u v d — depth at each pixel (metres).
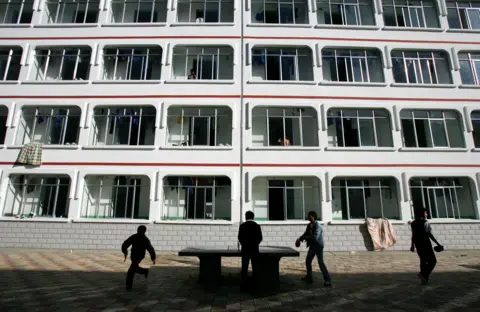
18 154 18.00
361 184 18.34
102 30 20.19
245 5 20.61
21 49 20.28
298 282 9.65
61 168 17.80
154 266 12.57
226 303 7.48
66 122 18.97
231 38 20.02
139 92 19.05
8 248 16.75
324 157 18.03
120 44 19.97
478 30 20.53
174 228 17.08
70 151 18.03
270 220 17.73
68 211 17.34
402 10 21.27
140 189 18.47
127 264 12.90
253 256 8.45
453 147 18.91
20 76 19.33
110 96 19.03
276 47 20.23
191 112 19.20
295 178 18.41
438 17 20.92
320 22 21.14
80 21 21.14
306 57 20.34
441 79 20.17
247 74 19.30
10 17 21.31
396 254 15.97
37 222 17.19
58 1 21.19
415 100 19.27
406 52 20.48
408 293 8.41
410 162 18.16
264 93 19.00
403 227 17.27
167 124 19.11
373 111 19.23
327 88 19.20
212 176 18.03
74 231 17.05
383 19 20.84
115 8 21.62
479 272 11.37
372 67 20.27
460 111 19.06
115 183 18.42
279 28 20.19
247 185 17.44
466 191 18.36
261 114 19.16
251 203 17.36
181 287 8.98
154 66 20.31
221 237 16.94
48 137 18.83
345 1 21.22
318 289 8.80
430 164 18.14
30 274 10.74
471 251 16.61
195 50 20.28
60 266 12.32
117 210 18.05
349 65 20.22
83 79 19.95
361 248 17.03
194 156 17.91
